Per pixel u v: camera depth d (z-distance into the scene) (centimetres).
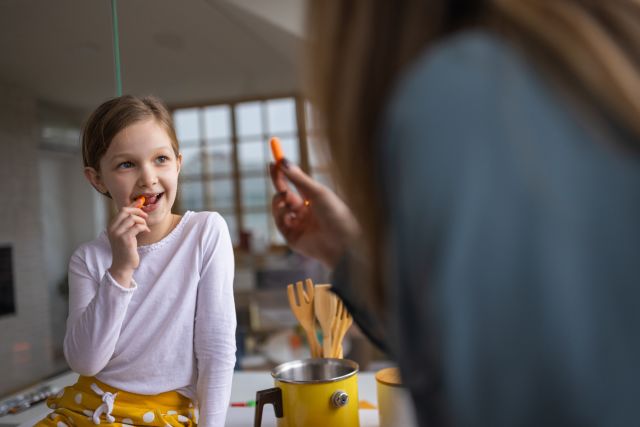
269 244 223
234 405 95
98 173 86
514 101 21
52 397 84
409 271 22
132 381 81
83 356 75
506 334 19
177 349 82
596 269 19
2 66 132
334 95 27
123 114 83
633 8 24
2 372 132
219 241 87
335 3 27
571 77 22
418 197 21
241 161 223
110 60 127
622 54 22
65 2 126
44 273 137
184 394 83
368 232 28
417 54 25
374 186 27
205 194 225
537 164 20
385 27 26
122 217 77
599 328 19
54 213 133
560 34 22
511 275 19
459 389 19
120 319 76
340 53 27
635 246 19
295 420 75
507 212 20
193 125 218
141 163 82
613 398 18
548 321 19
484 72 22
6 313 137
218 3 173
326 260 55
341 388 75
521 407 19
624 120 21
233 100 218
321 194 50
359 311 44
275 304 214
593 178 20
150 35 153
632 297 19
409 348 23
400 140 22
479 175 20
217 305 84
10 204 134
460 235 20
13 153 135
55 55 128
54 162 134
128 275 77
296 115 221
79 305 82
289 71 212
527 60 22
